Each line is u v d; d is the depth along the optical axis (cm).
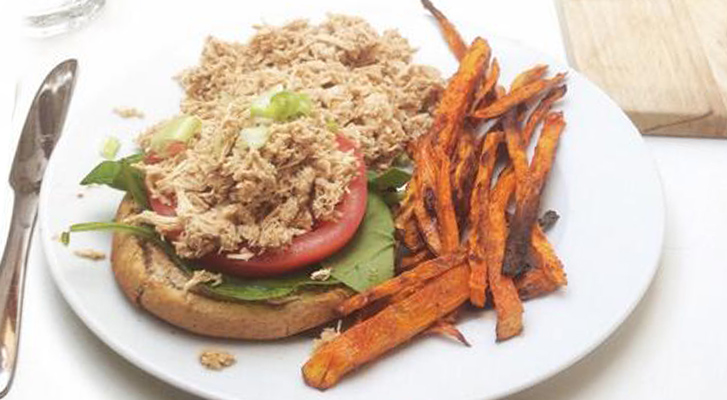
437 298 35
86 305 35
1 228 41
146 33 56
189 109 45
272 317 35
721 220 44
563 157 43
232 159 36
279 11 53
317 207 37
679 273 41
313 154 37
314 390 33
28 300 39
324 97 43
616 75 51
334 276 37
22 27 55
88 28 56
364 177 39
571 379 36
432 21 52
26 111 47
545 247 38
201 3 59
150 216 36
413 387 33
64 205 40
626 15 55
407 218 40
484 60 46
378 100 44
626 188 41
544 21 57
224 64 46
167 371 33
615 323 35
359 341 33
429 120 46
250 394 33
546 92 46
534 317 36
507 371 33
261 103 37
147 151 40
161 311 35
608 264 38
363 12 53
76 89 51
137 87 47
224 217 36
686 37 54
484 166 41
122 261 36
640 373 37
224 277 36
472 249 37
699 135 49
